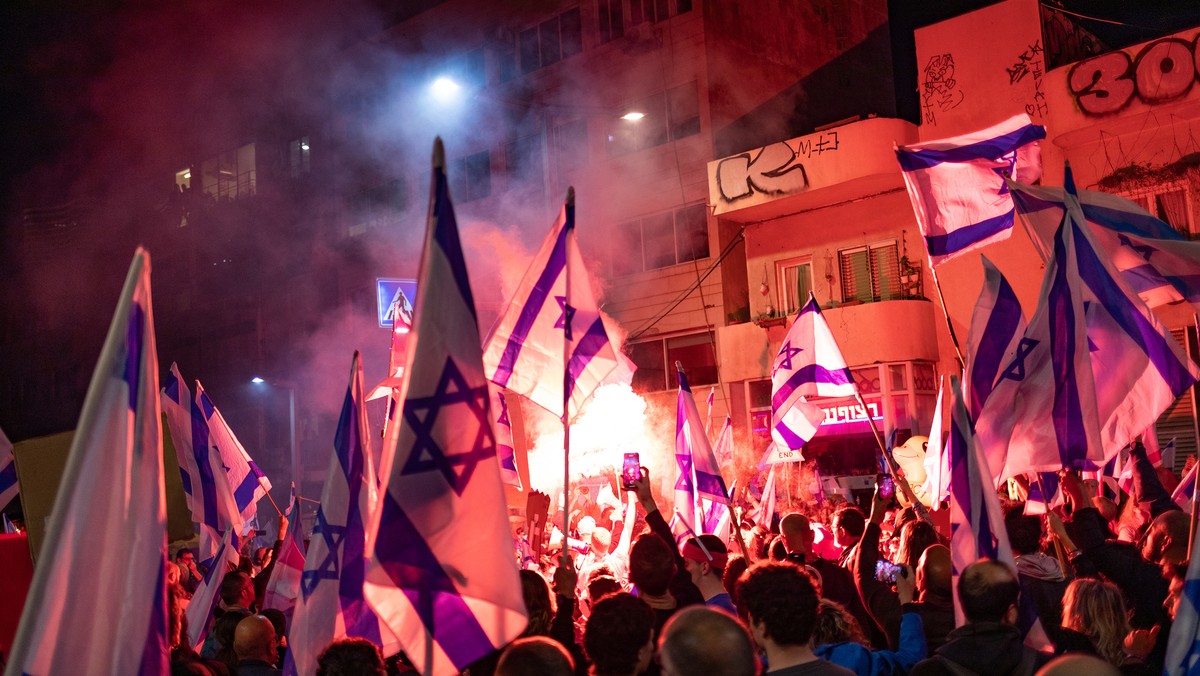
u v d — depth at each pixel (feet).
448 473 13.85
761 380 90.63
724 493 24.61
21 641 11.80
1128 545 20.34
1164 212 71.51
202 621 25.41
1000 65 79.71
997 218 28.96
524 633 16.47
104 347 12.78
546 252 22.59
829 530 34.45
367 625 20.08
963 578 14.44
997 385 22.62
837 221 89.04
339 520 20.63
